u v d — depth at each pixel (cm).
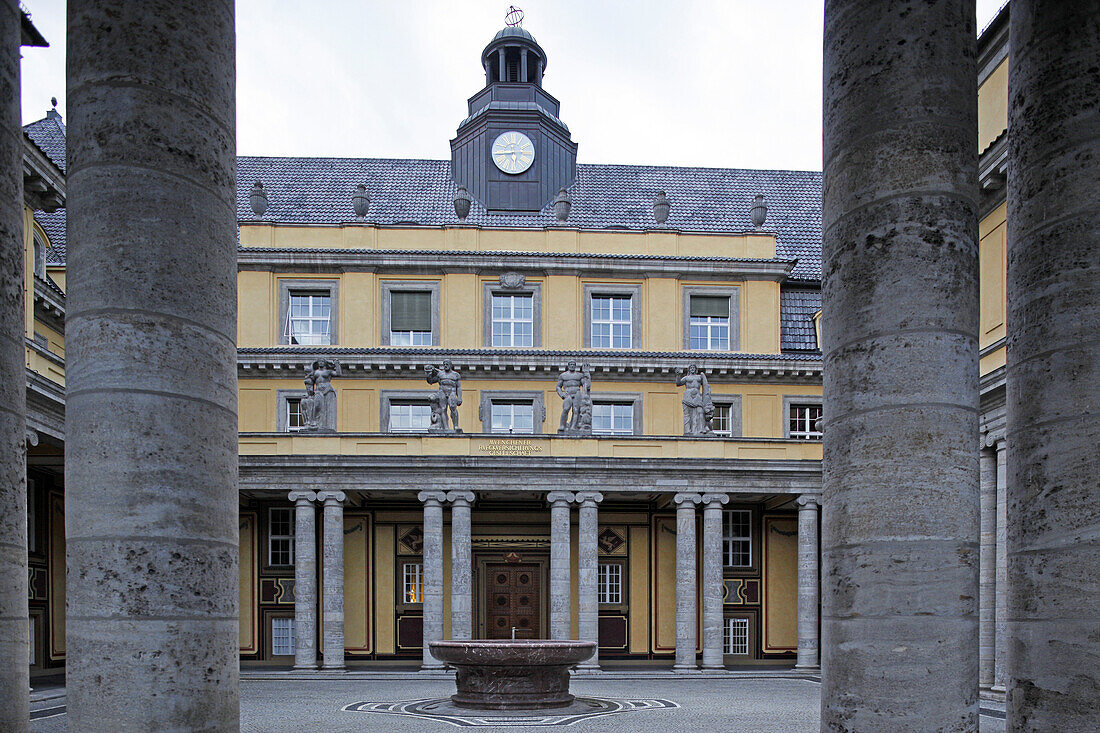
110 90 663
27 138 2578
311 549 3659
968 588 669
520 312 4403
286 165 5003
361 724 1997
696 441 3825
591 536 3712
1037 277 736
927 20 690
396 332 4341
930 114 684
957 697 656
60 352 3306
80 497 652
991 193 2770
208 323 683
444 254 4322
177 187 669
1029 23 757
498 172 4806
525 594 4253
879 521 673
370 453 3734
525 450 3756
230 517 699
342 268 4319
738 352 4403
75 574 652
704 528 3866
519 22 5169
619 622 4228
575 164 5062
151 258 658
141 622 638
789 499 4075
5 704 690
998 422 2705
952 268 681
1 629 686
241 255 4259
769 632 4275
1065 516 698
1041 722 700
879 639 663
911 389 673
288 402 4231
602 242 4441
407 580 4191
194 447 669
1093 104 714
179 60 676
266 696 2659
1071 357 707
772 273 4444
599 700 2542
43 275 3180
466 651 2255
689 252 4459
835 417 712
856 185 701
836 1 729
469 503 3703
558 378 4206
